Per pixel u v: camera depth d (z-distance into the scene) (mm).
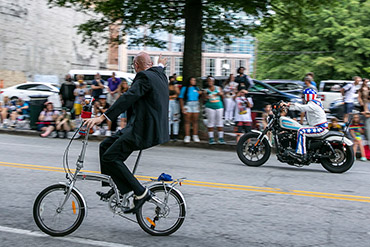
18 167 7973
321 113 8578
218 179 7391
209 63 50719
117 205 4168
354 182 7508
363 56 29812
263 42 33438
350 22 29016
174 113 13062
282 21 14945
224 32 15625
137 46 16531
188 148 12594
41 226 4230
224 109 13664
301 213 5285
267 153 8977
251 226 4703
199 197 5988
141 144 4023
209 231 4500
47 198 4250
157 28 15781
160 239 4207
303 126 8609
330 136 8484
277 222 4879
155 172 7934
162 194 4305
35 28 28453
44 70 29359
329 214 5270
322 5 14383
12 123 15273
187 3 13695
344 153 8445
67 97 15320
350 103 12875
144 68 4188
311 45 31219
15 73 26906
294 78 32281
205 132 13836
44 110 14164
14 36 26734
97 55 34938
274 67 33062
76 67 32656
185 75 13883
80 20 32781
